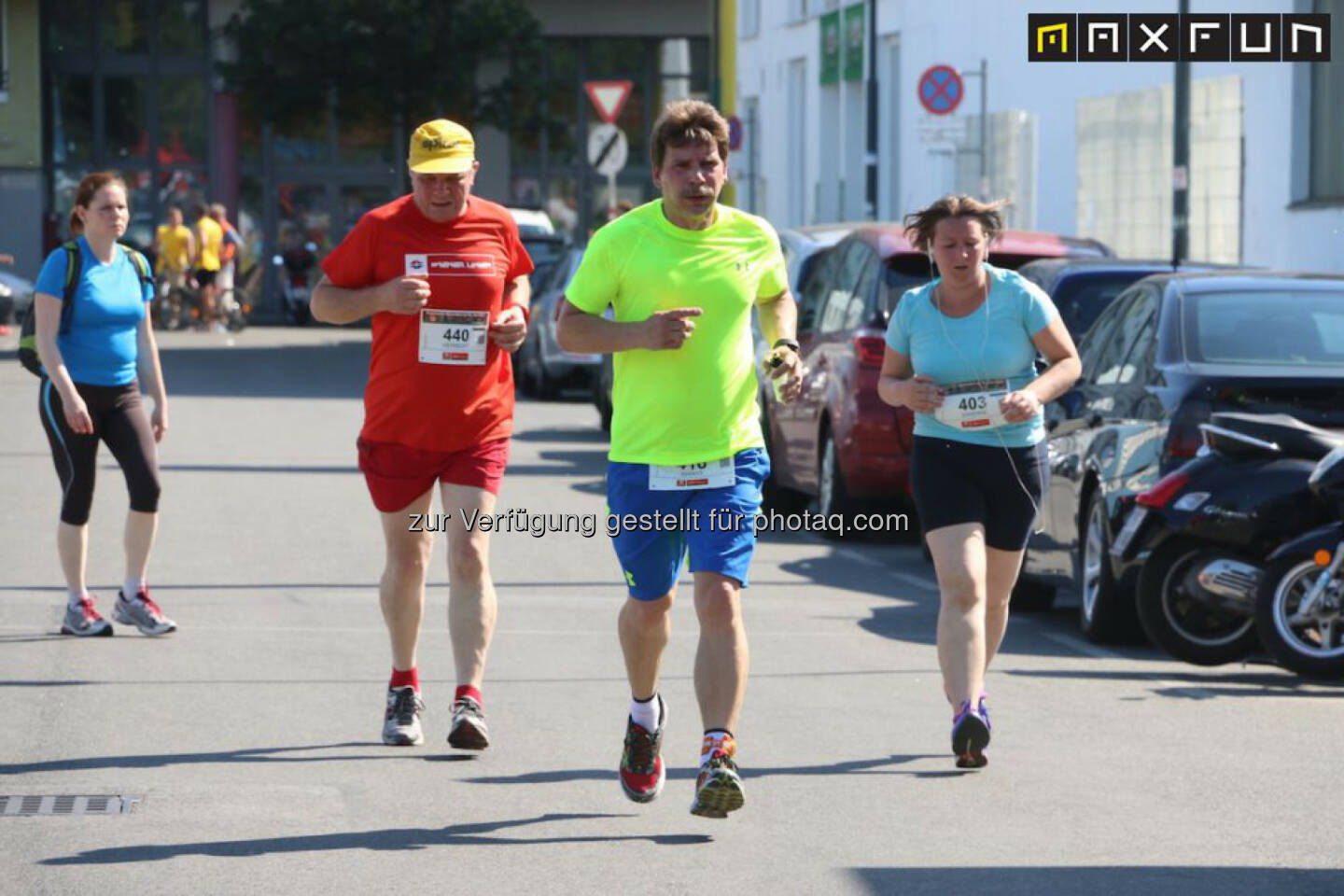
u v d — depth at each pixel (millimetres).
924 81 74188
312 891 17438
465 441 22969
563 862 18391
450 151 22656
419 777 21703
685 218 19859
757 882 17766
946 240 22328
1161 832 19516
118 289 29766
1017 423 22422
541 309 84500
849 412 42375
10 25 142250
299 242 149375
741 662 19469
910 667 28500
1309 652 27531
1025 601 35406
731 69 90938
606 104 85062
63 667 27625
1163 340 31375
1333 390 29828
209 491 48781
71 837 19156
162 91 147875
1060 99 85000
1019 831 19562
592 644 30156
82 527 30062
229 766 22109
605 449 62094
